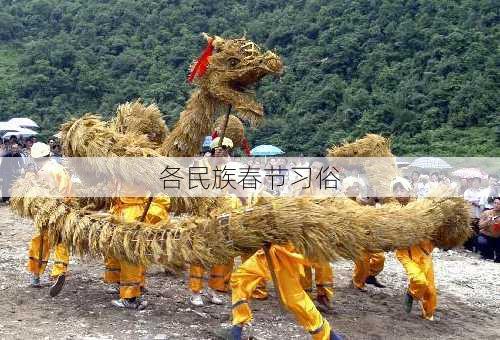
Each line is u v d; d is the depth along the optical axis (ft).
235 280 19.92
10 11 190.29
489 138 108.27
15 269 29.17
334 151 31.24
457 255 46.26
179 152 22.62
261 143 114.62
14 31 182.19
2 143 63.62
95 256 21.80
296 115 121.29
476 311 29.27
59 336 19.35
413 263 25.29
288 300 19.21
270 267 19.12
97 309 22.84
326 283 25.54
